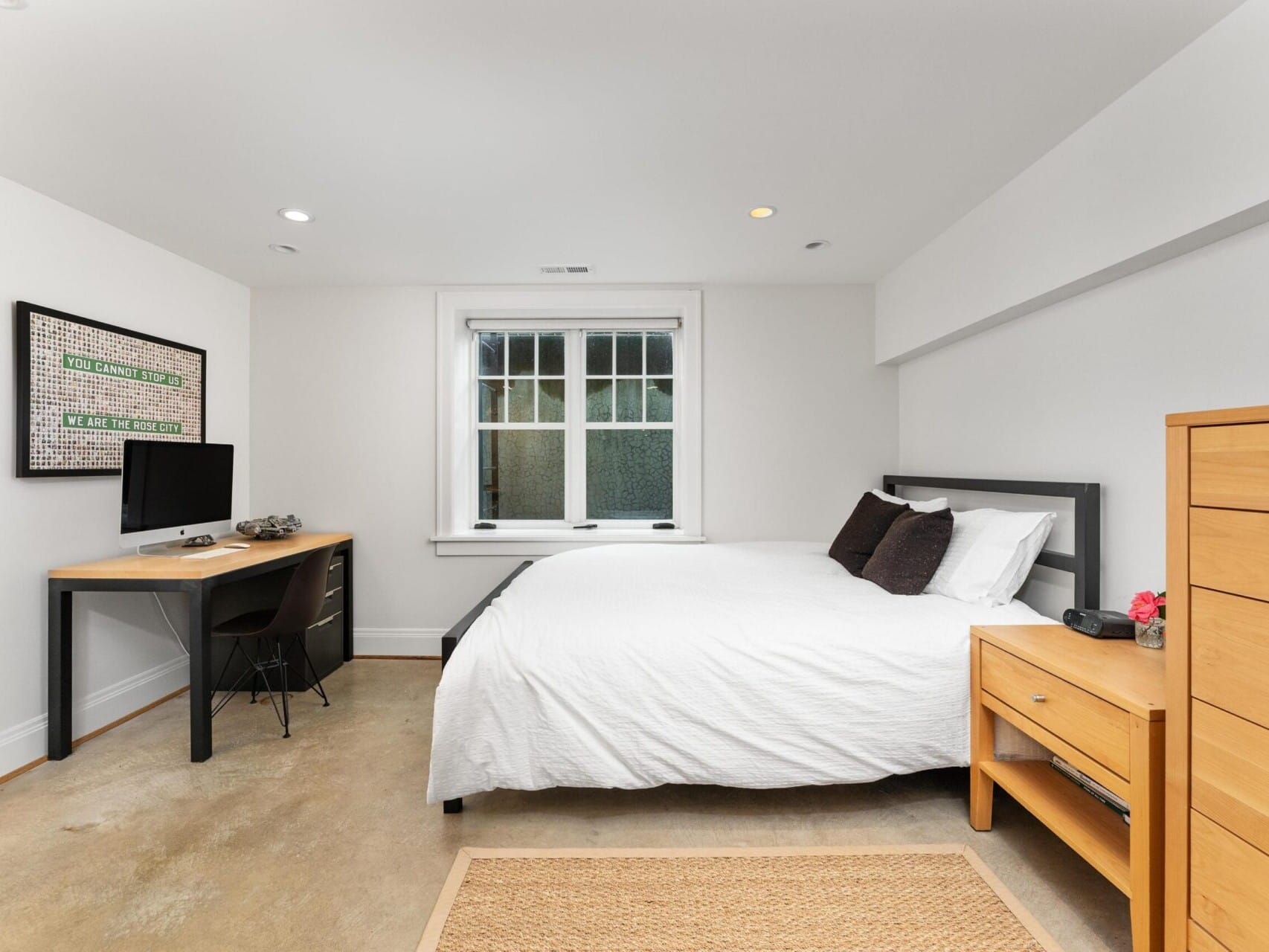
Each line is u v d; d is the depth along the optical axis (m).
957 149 2.12
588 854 1.79
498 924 1.52
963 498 2.98
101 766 2.36
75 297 2.60
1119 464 2.05
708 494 3.72
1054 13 1.46
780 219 2.70
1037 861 1.76
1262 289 1.57
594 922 1.52
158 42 1.54
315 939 1.49
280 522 3.44
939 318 2.92
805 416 3.71
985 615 2.07
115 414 2.77
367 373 3.72
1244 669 1.07
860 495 3.71
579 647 1.95
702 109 1.87
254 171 2.26
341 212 2.62
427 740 2.57
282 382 3.72
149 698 2.96
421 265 3.31
